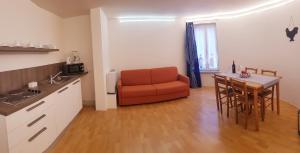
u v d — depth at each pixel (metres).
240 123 3.53
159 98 4.97
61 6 3.85
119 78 5.62
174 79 5.79
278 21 4.53
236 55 5.92
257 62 5.26
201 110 4.32
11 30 2.84
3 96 2.52
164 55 6.11
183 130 3.33
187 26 6.09
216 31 6.18
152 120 3.86
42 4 3.57
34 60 3.44
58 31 4.55
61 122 3.20
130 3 4.10
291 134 3.01
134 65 5.92
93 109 4.71
